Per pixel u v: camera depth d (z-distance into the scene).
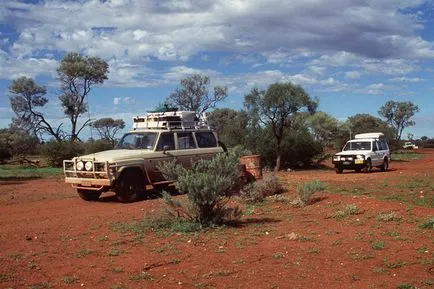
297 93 35.59
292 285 6.63
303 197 12.82
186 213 10.45
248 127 37.94
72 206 14.62
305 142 37.22
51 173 32.56
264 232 9.69
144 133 16.30
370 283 6.64
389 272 7.11
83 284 6.73
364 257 7.82
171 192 16.64
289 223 10.57
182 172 10.95
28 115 61.75
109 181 14.57
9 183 24.66
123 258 8.03
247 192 13.49
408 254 7.95
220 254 8.13
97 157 14.98
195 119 17.33
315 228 10.02
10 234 10.09
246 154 17.39
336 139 55.03
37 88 61.50
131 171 15.12
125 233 9.84
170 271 7.29
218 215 10.38
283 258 7.86
